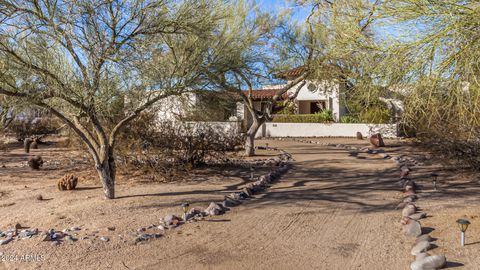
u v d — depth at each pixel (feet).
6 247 18.97
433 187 31.91
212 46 33.30
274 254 17.94
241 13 40.88
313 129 94.12
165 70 26.78
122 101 27.09
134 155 40.19
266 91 94.63
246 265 16.78
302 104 105.09
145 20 24.67
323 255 17.74
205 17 27.40
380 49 16.24
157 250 18.52
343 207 26.30
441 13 14.24
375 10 16.21
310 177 39.24
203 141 43.09
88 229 21.35
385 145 67.82
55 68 22.79
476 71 14.11
